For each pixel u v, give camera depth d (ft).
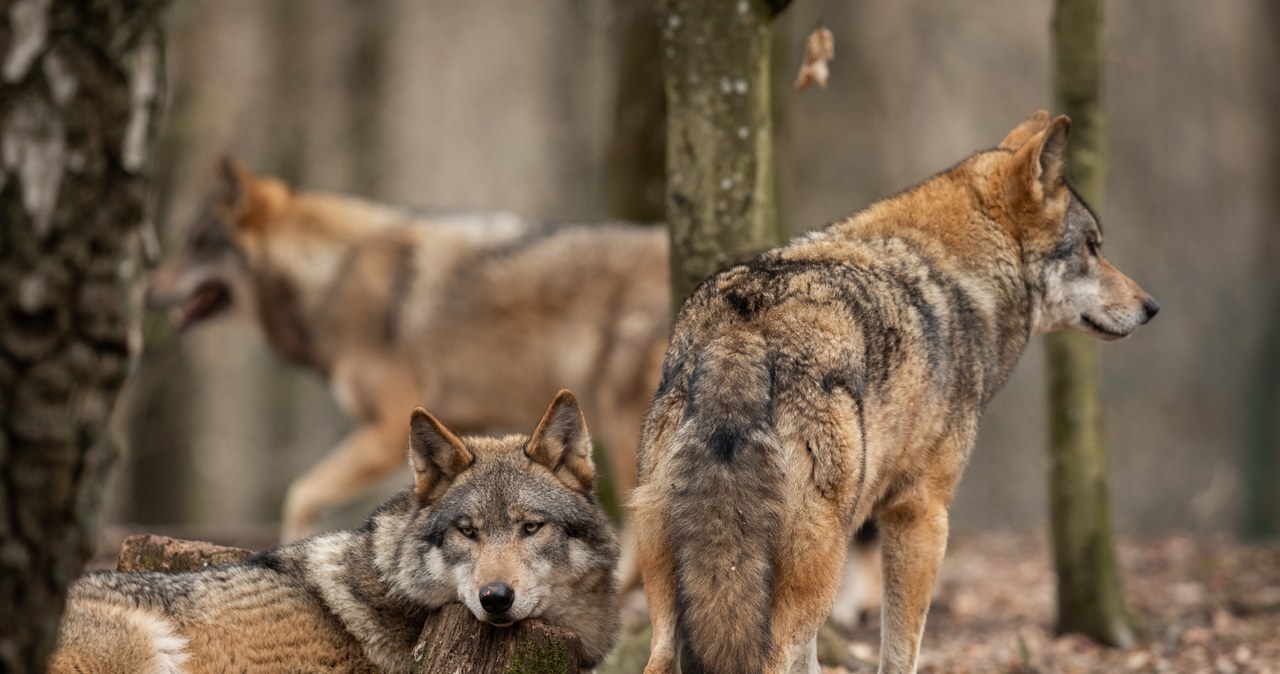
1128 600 44.96
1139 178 123.44
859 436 22.82
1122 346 116.16
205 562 28.86
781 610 22.34
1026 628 41.42
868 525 39.88
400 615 26.76
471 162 120.26
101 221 16.33
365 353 51.16
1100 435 39.37
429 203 119.65
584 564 26.40
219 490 94.43
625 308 46.32
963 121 126.41
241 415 98.22
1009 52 127.03
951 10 125.70
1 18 15.52
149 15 16.46
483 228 50.90
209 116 74.64
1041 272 29.25
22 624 16.24
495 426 51.11
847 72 122.72
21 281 15.71
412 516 26.66
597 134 119.75
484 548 25.13
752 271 24.53
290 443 103.71
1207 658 35.99
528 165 121.49
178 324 53.52
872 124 123.65
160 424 81.10
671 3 30.68
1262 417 95.91
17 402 15.85
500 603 24.20
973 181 29.14
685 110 30.78
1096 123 37.88
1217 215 120.37
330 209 52.90
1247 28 115.24
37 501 16.08
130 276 16.89
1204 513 93.91
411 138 112.98
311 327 52.06
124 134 16.39
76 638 24.25
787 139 51.49
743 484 21.77
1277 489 94.07
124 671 24.56
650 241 47.01
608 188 53.72
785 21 50.98
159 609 25.49
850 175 125.49
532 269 48.52
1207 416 110.63
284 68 97.14
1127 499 110.73
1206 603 43.21
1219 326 112.57
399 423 50.78
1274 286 105.09
